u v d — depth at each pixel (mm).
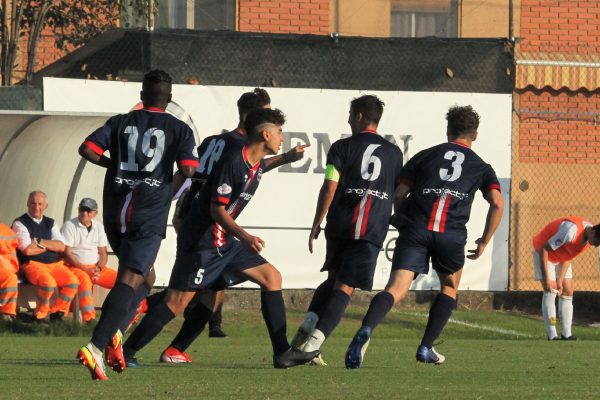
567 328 42594
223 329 43000
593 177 55750
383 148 24516
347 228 24172
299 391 19141
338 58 48781
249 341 36438
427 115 48625
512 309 49531
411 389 19750
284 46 48438
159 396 18078
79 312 41500
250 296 46562
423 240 24016
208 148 24859
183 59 47531
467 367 25406
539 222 54688
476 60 49906
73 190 45938
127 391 18859
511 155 49094
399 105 48438
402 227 24219
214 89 46906
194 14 58375
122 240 20453
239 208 22828
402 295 23750
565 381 22047
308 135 47656
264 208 47094
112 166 20500
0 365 24203
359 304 47625
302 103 47656
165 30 47438
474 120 24688
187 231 23281
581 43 61875
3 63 54031
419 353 25141
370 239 24203
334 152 24484
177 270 23453
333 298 24172
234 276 23828
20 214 45062
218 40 47844
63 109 46156
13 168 45625
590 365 26688
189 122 46562
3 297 39406
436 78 49531
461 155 24344
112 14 56625
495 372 24000
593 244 41688
